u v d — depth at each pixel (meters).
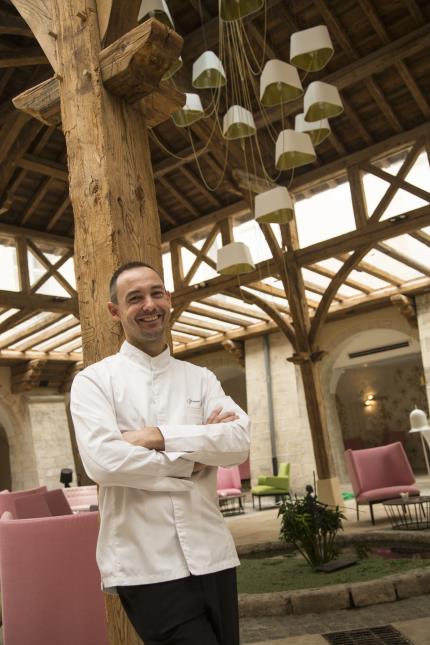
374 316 12.62
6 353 13.49
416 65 8.45
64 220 11.07
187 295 10.94
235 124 6.04
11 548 2.93
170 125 9.61
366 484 7.96
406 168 8.92
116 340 2.31
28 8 2.86
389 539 6.08
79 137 2.55
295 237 10.24
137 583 1.47
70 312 10.82
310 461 13.04
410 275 11.30
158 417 1.64
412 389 17.23
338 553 5.34
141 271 1.73
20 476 14.46
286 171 9.92
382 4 7.90
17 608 2.88
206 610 1.51
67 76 2.66
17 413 14.50
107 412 1.57
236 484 11.73
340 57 8.53
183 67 8.09
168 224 11.46
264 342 13.99
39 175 10.05
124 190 2.48
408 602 4.03
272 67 5.19
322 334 13.35
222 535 1.58
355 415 18.16
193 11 7.93
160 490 1.49
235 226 10.96
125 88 2.56
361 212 9.32
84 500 7.75
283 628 3.79
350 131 9.41
